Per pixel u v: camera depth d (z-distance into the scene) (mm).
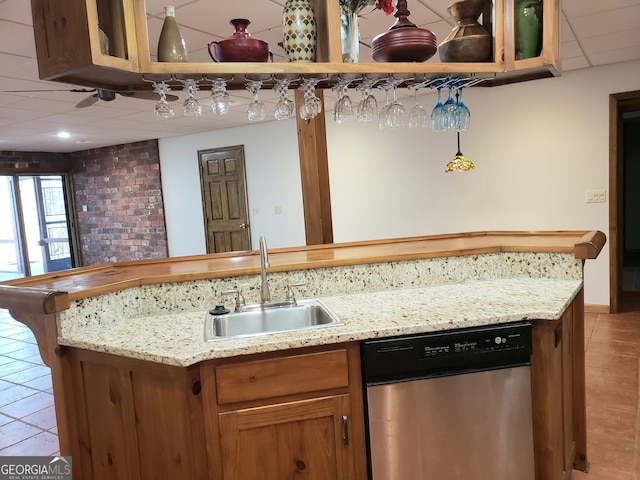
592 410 2660
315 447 1573
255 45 1722
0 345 4629
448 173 5105
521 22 1857
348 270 2146
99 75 1581
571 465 2037
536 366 1684
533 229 4707
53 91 3877
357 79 1902
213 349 1475
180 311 2018
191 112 1784
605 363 3277
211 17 2658
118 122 5430
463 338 1602
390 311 1788
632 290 5316
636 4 2781
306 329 1613
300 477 1572
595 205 4375
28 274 7758
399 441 1603
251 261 2299
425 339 1580
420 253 2195
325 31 1763
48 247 8055
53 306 1604
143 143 7262
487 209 4938
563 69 4289
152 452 1579
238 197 6586
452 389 1615
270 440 1539
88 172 7973
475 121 4875
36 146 7098
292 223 6242
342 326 1629
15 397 3346
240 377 1505
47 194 8023
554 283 2090
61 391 1715
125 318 1919
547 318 1621
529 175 4664
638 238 7762
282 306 1967
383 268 2184
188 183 6984
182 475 1525
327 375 1562
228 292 2006
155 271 2135
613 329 3955
